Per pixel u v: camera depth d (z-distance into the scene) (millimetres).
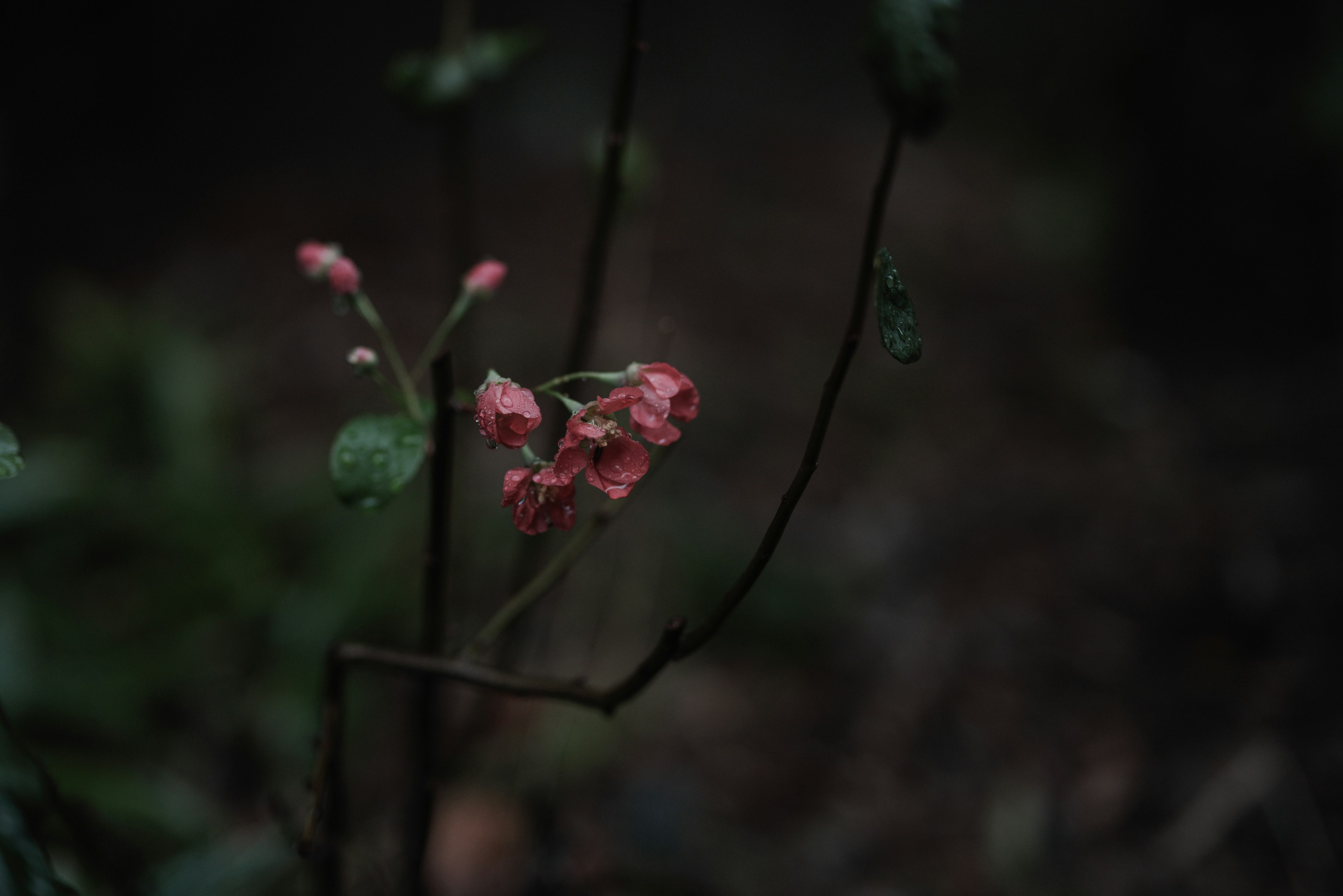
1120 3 2332
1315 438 1534
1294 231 1681
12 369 1547
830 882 927
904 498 1560
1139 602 1305
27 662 952
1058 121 2967
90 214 1998
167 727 1026
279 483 1307
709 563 1277
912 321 480
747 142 3234
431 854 873
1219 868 949
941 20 552
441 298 1900
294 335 1727
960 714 1149
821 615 1263
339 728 579
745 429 1655
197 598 1121
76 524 1176
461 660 561
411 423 546
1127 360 1850
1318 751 1032
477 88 722
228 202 2254
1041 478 1614
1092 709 1148
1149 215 1818
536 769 951
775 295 2135
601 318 1760
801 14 4484
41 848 532
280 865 729
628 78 619
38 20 2111
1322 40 1607
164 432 1311
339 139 2797
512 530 1268
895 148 557
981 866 964
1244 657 1188
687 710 1115
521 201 2480
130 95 2283
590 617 1185
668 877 816
